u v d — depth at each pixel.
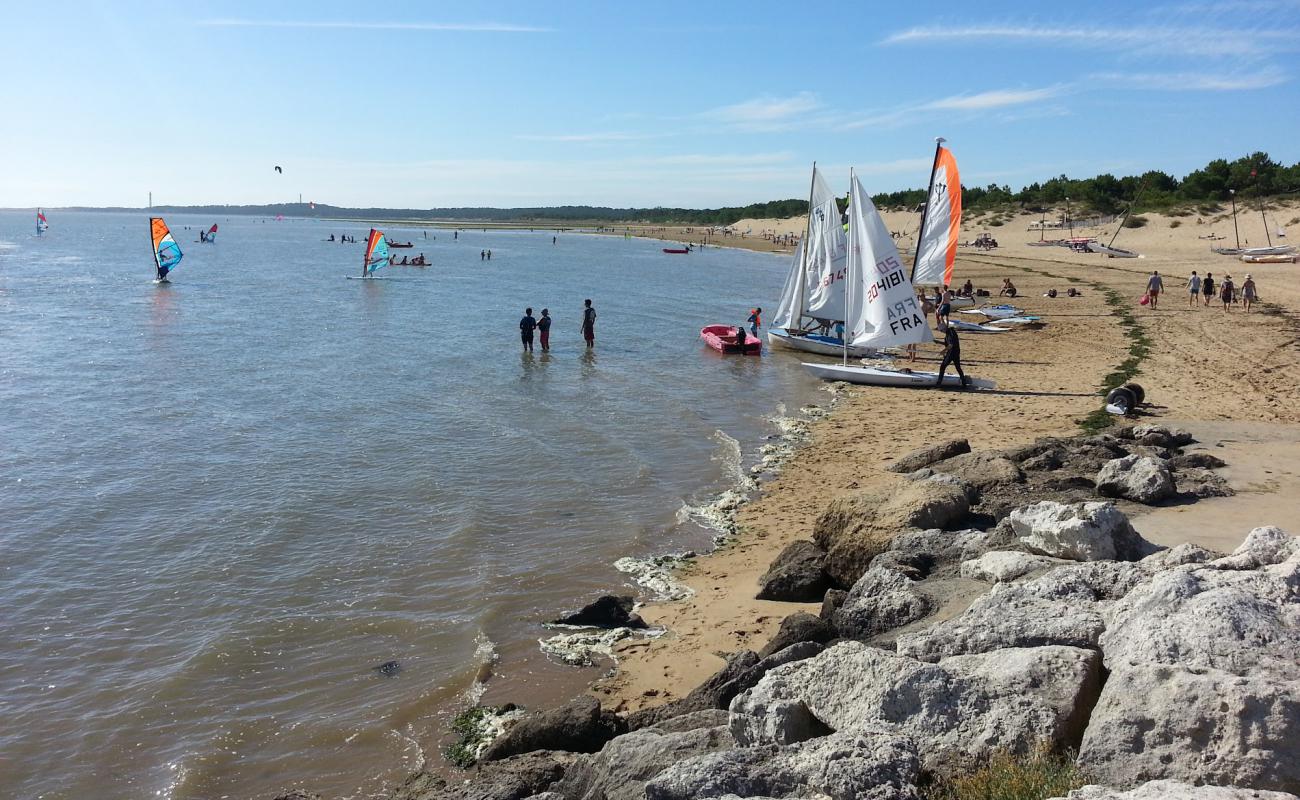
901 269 28.25
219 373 31.14
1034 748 5.98
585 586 13.72
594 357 35.22
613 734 9.07
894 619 9.56
